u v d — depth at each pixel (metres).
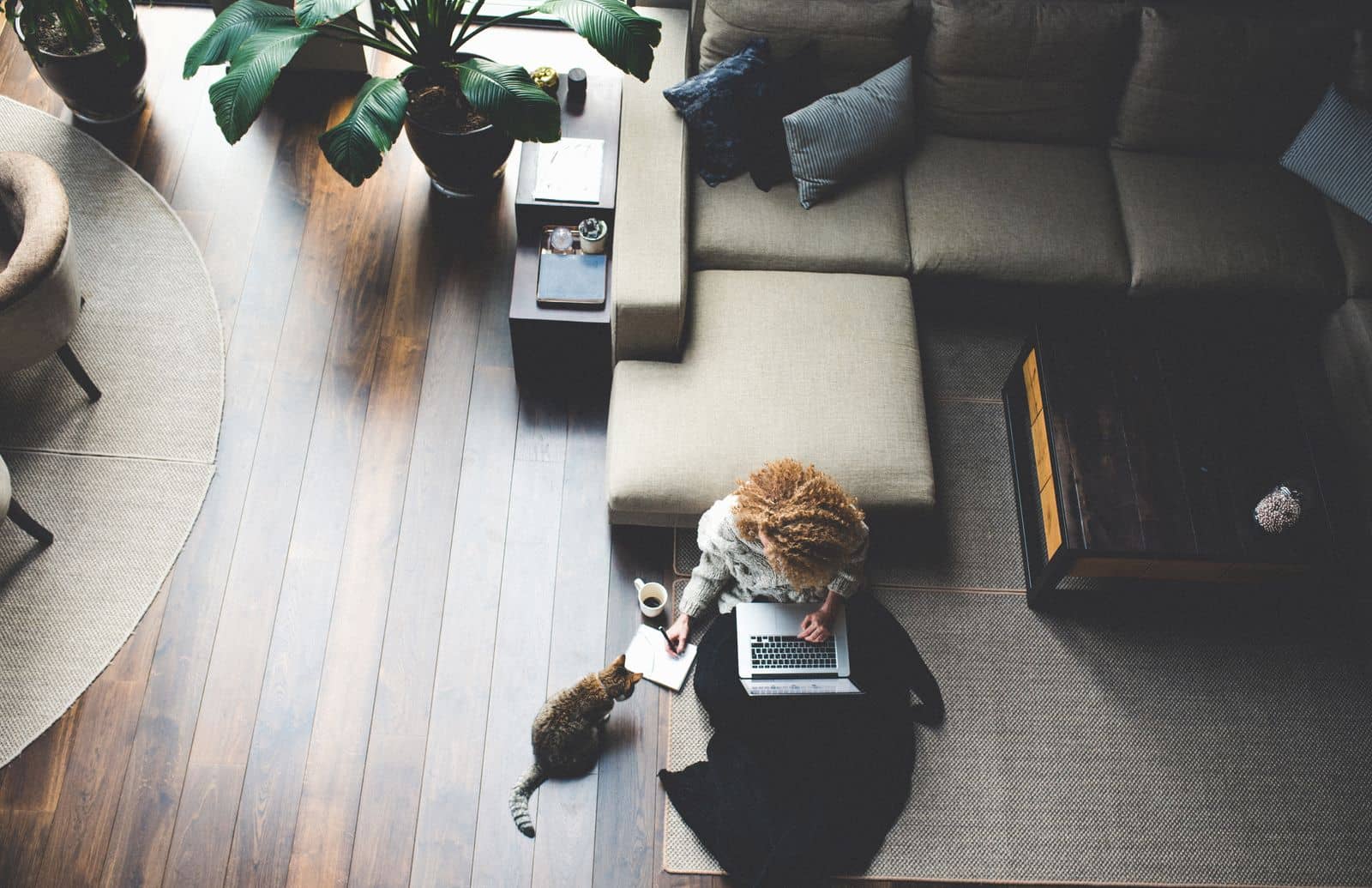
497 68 2.90
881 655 2.72
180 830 2.51
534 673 2.77
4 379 3.01
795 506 2.19
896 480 2.73
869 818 2.59
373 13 3.42
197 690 2.67
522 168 3.05
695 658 2.72
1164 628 2.96
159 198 3.38
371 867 2.51
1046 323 2.95
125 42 3.06
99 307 3.17
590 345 3.02
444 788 2.61
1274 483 2.74
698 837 2.58
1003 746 2.76
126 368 3.08
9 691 2.62
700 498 2.67
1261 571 2.71
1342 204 3.27
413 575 2.86
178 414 3.03
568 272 2.94
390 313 3.26
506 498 3.00
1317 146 3.24
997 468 3.18
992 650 2.89
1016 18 3.12
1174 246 3.16
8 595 2.73
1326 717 2.87
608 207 3.00
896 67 3.14
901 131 3.16
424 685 2.72
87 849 2.47
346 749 2.63
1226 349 2.94
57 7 2.86
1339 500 2.82
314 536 2.89
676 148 3.01
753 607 2.58
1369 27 3.27
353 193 3.46
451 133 3.11
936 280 3.15
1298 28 3.16
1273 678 2.91
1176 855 2.65
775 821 2.55
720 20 3.08
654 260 2.76
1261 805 2.73
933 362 3.35
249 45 2.79
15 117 3.47
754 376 2.82
